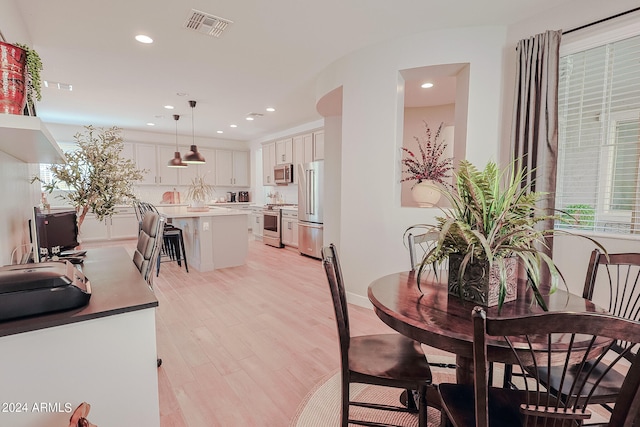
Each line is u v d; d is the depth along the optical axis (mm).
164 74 3662
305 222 5707
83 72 3572
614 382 1270
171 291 3697
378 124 3051
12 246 1707
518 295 1473
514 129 2545
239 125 6527
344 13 2461
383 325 2795
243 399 1814
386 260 3092
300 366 2152
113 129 2865
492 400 1186
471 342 1064
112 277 1592
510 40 2668
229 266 4852
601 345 1033
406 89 3723
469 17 2551
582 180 2359
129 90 4211
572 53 2352
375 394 1900
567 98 2408
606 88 2217
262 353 2314
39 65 1284
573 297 1443
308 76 3771
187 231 5078
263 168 7680
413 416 1715
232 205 8094
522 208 1343
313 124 6176
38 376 1008
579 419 930
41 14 2381
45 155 1688
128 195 2609
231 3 2295
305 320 2896
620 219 2189
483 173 1323
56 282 1057
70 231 2465
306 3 2312
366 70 3074
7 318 976
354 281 3328
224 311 3096
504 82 2705
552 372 1339
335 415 1704
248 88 4152
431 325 1161
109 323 1102
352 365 1414
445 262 2145
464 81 2816
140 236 2307
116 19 2477
